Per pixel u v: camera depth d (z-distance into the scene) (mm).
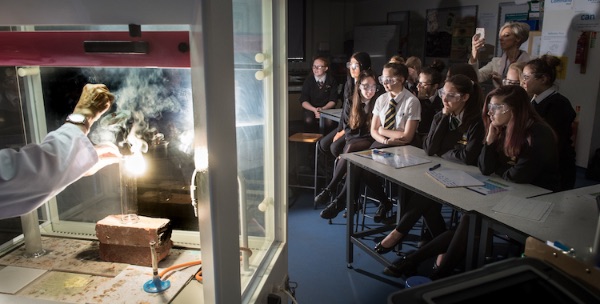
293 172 4617
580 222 1761
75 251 1177
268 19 1246
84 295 980
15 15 791
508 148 2285
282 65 1302
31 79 1155
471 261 1938
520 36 3697
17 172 836
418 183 2297
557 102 2740
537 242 892
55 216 1272
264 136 1330
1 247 1186
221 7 775
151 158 1126
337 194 3961
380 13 7562
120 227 1089
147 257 1099
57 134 917
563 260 832
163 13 753
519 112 2223
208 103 766
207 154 794
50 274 1068
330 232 3410
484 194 2111
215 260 854
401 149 3074
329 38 7996
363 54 3973
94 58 852
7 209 882
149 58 826
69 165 920
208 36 740
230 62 832
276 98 1325
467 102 2719
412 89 3998
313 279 2689
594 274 770
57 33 844
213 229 836
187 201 1165
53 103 1169
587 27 3457
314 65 4840
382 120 3463
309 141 4094
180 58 809
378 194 3479
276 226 1425
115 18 773
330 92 4926
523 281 772
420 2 6711
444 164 2668
